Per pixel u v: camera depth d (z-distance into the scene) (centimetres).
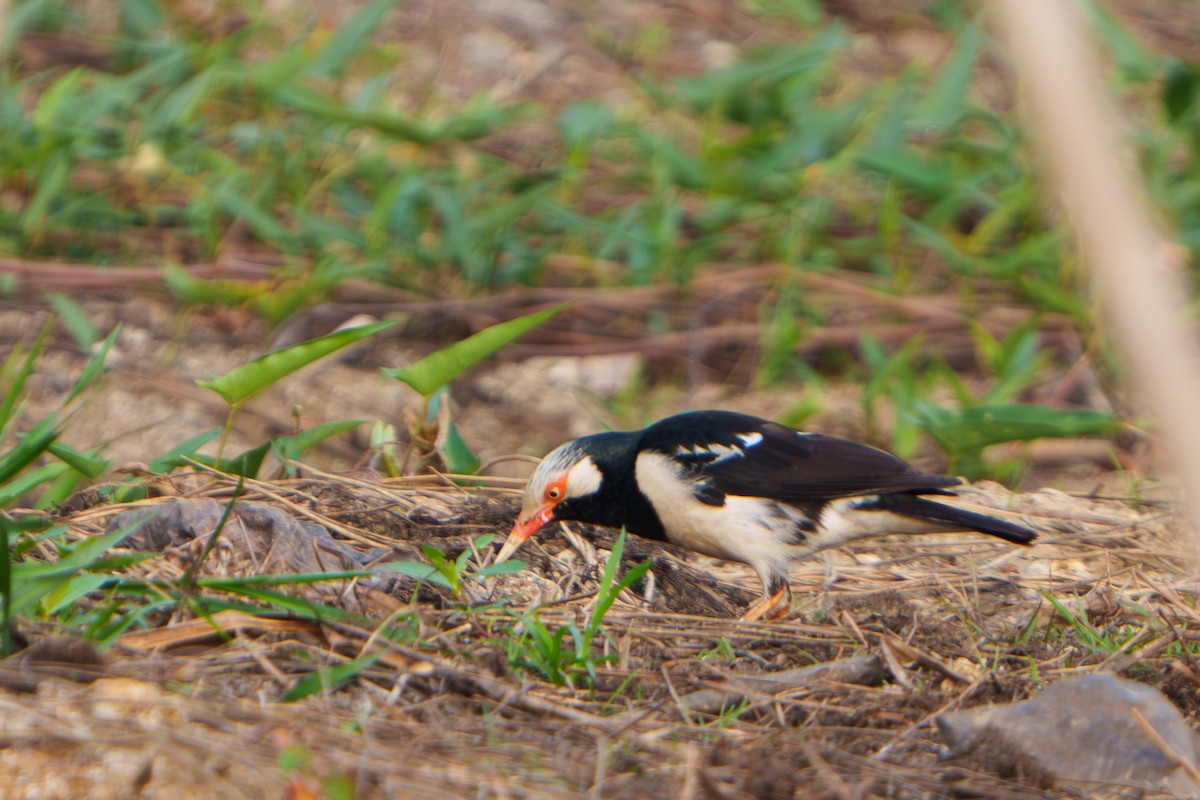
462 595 681
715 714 570
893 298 1439
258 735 470
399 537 786
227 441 1095
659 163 1532
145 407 1132
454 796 447
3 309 1259
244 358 1248
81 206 1362
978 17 1544
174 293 1322
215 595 622
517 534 786
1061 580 825
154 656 539
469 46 1886
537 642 595
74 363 1186
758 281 1447
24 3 1595
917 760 529
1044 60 212
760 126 1577
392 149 1537
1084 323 1265
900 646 627
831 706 579
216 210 1391
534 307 1395
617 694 570
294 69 1418
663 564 810
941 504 791
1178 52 1980
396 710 520
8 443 941
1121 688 548
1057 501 1029
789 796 465
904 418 1113
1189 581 823
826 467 770
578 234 1507
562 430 1235
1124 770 515
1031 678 626
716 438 776
